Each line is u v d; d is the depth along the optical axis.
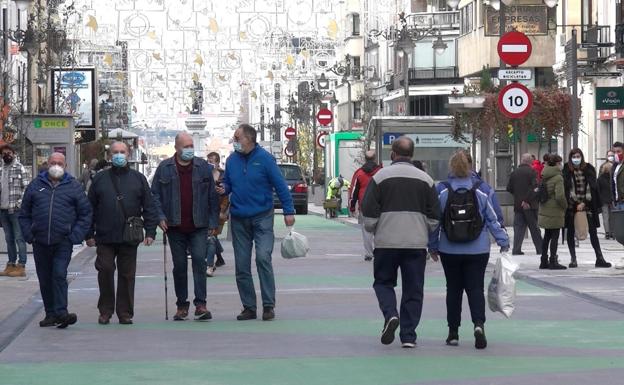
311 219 81.88
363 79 134.75
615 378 17.28
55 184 24.30
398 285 31.66
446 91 122.44
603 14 73.31
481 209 20.70
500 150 60.22
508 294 20.81
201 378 17.53
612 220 34.62
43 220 24.09
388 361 19.03
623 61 62.88
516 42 41.41
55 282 24.00
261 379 17.39
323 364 18.77
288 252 25.34
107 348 20.86
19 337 22.52
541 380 17.14
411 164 20.73
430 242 20.73
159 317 25.78
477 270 20.64
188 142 25.03
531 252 44.19
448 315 20.91
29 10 90.56
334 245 52.19
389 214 20.48
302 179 91.69
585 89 76.75
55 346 21.20
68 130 57.50
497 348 20.48
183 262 25.19
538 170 56.66
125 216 24.70
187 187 25.05
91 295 30.83
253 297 25.14
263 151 25.23
